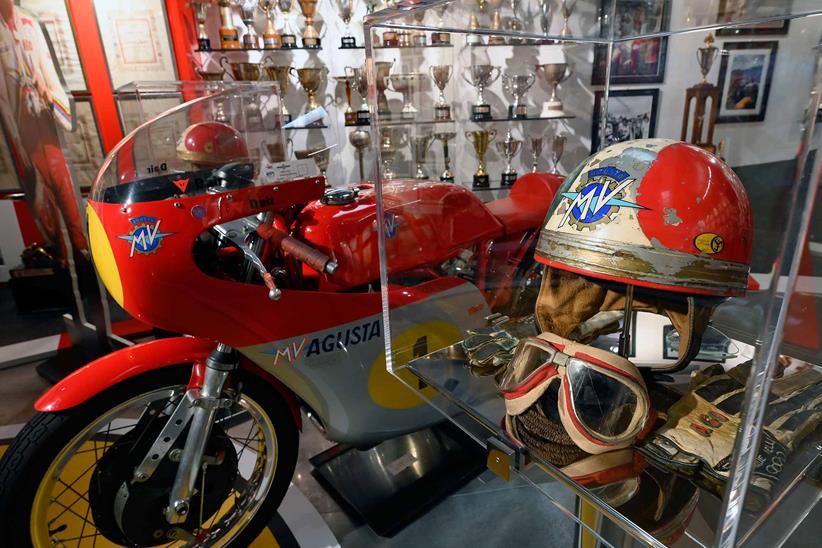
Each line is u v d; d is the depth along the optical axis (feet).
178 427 2.68
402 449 4.05
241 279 2.69
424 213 2.17
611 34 2.31
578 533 1.78
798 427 1.10
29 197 6.57
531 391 1.42
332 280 2.84
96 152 6.40
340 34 7.94
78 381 2.55
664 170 1.31
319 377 2.91
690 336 1.34
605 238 1.33
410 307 2.08
